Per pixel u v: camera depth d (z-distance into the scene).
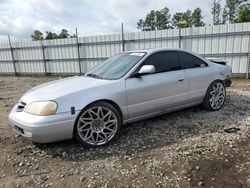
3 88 10.57
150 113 3.91
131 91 3.58
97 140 3.39
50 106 3.02
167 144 3.37
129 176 2.61
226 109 4.95
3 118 5.15
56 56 15.95
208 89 4.70
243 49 10.55
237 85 8.69
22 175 2.74
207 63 4.77
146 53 3.98
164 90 3.95
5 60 18.36
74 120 3.15
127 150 3.25
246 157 2.88
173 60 4.22
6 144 3.60
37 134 2.97
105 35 13.73
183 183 2.43
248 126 3.93
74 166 2.89
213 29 10.94
